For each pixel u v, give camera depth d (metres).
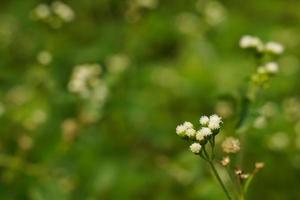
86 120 7.54
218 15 12.07
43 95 8.70
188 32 11.68
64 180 7.21
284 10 13.61
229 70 10.14
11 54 10.96
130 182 8.06
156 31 11.84
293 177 8.73
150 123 8.98
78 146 7.68
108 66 9.14
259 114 5.79
